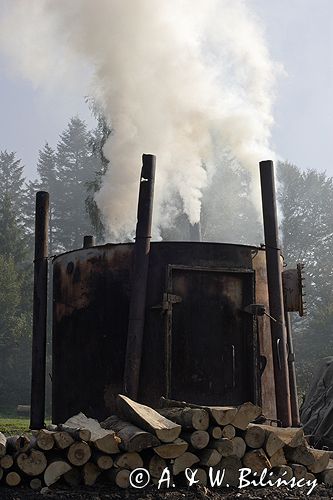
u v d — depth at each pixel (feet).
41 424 39.29
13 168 265.13
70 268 37.83
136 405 25.36
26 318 159.84
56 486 23.04
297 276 37.50
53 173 241.96
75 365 36.42
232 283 35.32
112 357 34.73
